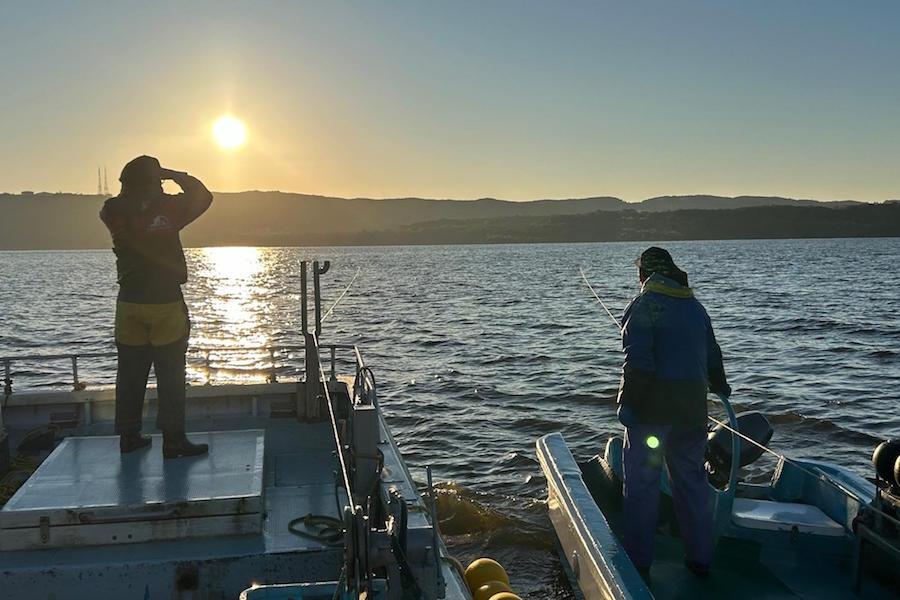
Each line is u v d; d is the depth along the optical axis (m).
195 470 4.65
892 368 21.34
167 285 4.83
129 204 4.71
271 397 6.93
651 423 4.64
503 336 31.67
